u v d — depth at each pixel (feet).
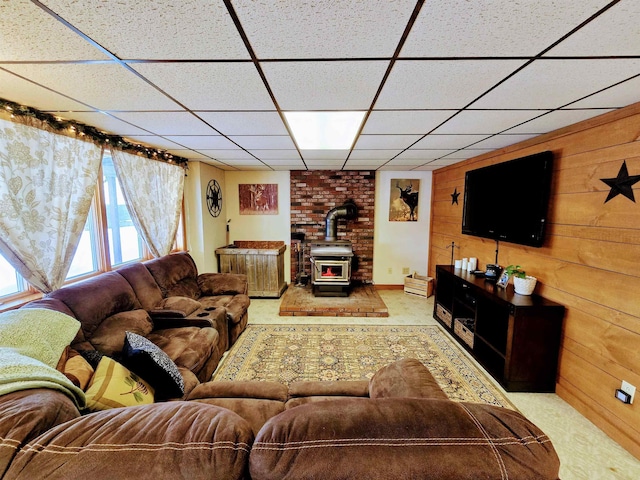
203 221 13.51
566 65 4.07
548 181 7.57
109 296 6.99
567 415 6.72
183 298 9.05
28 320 4.68
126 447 2.25
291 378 8.11
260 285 15.10
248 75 4.43
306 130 8.08
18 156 5.76
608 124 6.16
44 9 2.83
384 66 4.14
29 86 4.84
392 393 4.60
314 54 3.80
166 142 9.11
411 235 16.49
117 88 4.92
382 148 10.00
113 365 4.99
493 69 4.22
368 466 2.09
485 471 2.08
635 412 5.61
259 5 2.81
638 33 3.24
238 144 9.37
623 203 5.87
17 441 2.36
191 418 2.51
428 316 12.73
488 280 9.78
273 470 2.12
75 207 7.09
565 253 7.30
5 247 5.58
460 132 7.84
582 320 6.79
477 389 7.71
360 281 16.72
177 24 3.12
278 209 16.52
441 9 2.87
